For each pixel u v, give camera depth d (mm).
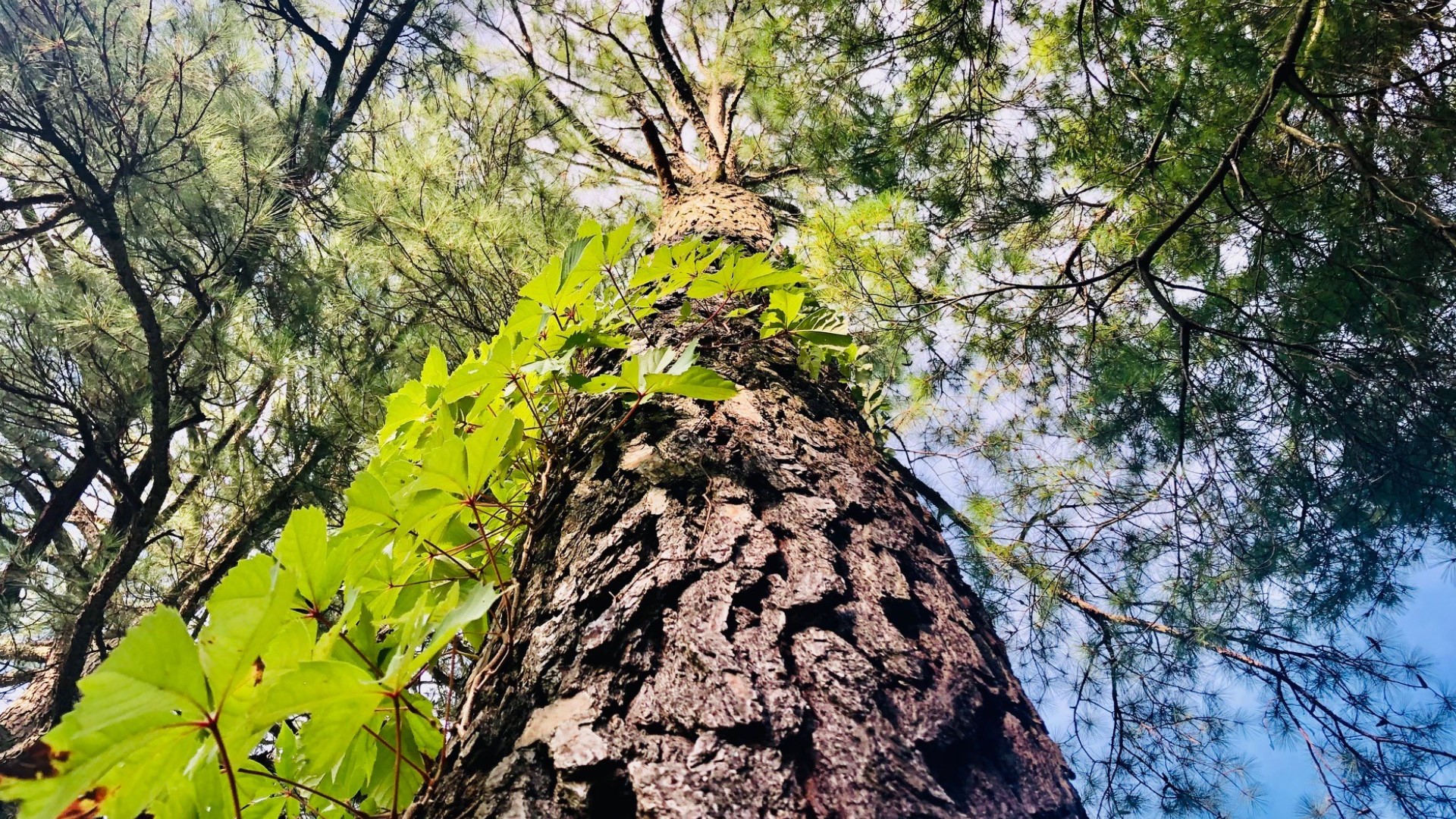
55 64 3389
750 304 1631
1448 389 3184
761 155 4715
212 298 3742
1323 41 2914
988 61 3773
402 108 5035
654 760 683
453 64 5867
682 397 1157
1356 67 2895
